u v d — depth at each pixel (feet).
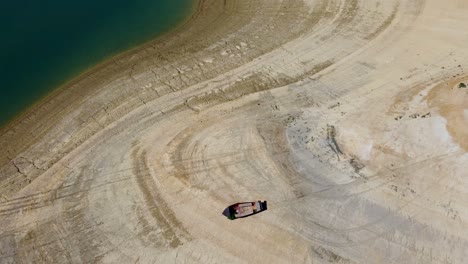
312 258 55.98
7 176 68.49
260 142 68.39
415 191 60.39
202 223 60.08
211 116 73.92
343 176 63.05
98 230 60.44
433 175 61.41
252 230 58.90
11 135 74.84
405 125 66.95
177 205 62.08
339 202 60.59
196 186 63.82
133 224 60.64
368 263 55.26
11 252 59.26
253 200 61.62
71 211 62.80
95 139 72.38
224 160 66.49
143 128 73.20
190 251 57.62
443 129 65.10
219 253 57.21
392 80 76.38
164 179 65.10
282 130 69.92
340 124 69.05
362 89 75.36
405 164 63.00
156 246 58.39
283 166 64.95
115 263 57.26
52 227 61.36
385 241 56.75
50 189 65.87
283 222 59.26
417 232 57.06
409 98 71.77
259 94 77.10
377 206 59.67
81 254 58.39
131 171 66.69
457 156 62.44
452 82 73.41
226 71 82.48
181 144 69.67
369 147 65.21
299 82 78.69
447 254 55.06
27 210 63.62
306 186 62.59
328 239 57.52
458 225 56.95
